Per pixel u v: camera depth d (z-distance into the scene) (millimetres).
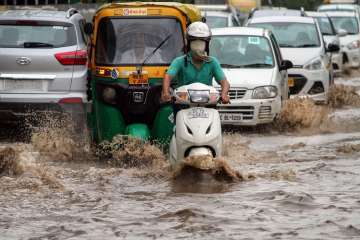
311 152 32250
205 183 24797
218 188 24297
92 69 31547
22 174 26516
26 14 35906
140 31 31547
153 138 30828
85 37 36406
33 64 34844
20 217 20469
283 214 20562
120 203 22234
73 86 35000
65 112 34812
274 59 42188
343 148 32625
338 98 51812
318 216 20312
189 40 25438
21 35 35375
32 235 18609
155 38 31438
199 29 25328
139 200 22688
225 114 39812
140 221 19922
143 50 31250
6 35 35438
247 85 39844
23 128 35500
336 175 26359
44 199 22812
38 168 27312
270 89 40125
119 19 31750
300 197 22547
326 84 49688
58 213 20938
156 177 26250
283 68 42594
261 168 28016
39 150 31672
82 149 32094
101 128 31094
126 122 30984
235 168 27953
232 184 24859
